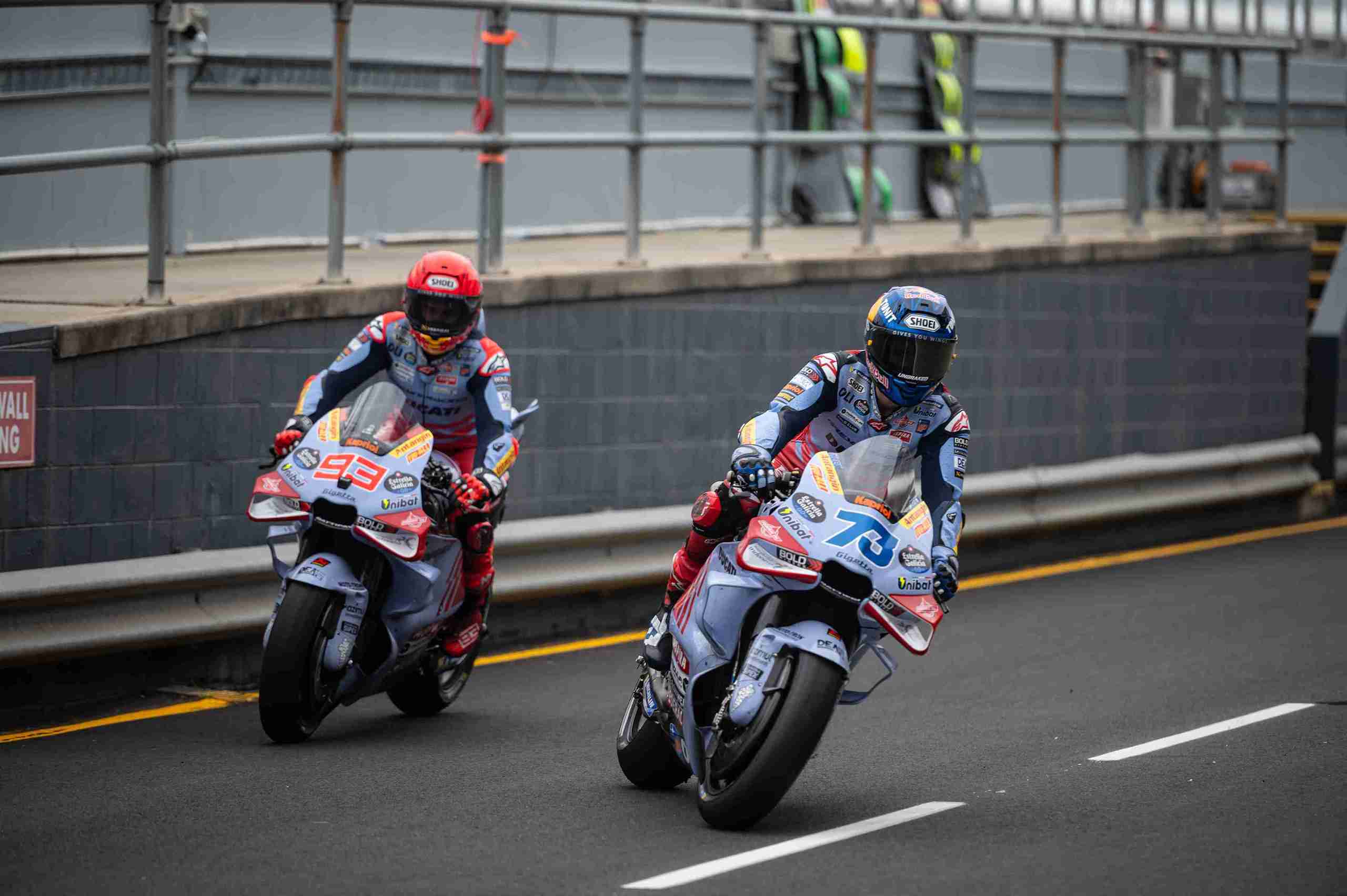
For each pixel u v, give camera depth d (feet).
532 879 50.55
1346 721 74.69
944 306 57.06
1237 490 144.77
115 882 49.90
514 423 73.92
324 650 68.44
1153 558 128.98
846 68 172.04
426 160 141.90
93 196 120.98
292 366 90.74
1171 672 86.53
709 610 56.90
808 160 169.58
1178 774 65.36
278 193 131.85
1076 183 199.52
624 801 61.36
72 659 77.15
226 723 74.90
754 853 53.88
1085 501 132.77
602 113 155.22
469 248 135.03
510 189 146.41
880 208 172.76
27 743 70.08
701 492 113.19
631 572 103.40
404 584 69.92
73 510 79.05
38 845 54.24
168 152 84.64
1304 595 110.01
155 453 82.94
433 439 74.43
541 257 123.13
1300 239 155.33
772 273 116.26
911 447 60.08
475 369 73.87
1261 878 51.13
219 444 86.38
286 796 61.21
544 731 74.28
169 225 122.52
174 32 122.31
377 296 95.71
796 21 119.34
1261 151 211.00
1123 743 71.10
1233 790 62.69
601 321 106.63
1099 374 138.92
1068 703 79.66
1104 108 202.08
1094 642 95.40
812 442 60.80
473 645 76.33
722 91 164.04
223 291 90.74
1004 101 188.96
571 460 105.29
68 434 78.69
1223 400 149.69
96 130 121.19
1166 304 144.05
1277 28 213.46
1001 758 68.64
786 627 55.62
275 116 131.85
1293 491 151.43
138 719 75.36
